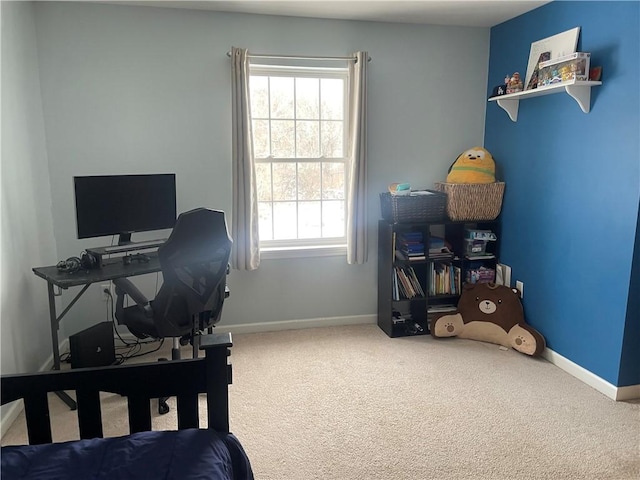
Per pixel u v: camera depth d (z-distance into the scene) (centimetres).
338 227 381
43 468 129
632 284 251
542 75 292
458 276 365
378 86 359
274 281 365
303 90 358
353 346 338
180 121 332
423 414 248
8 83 260
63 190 321
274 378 289
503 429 233
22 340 265
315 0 301
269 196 365
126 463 130
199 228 236
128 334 346
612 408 253
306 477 200
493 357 318
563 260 299
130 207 292
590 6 269
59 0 303
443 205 353
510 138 349
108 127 322
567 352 297
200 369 152
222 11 326
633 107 244
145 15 317
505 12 326
